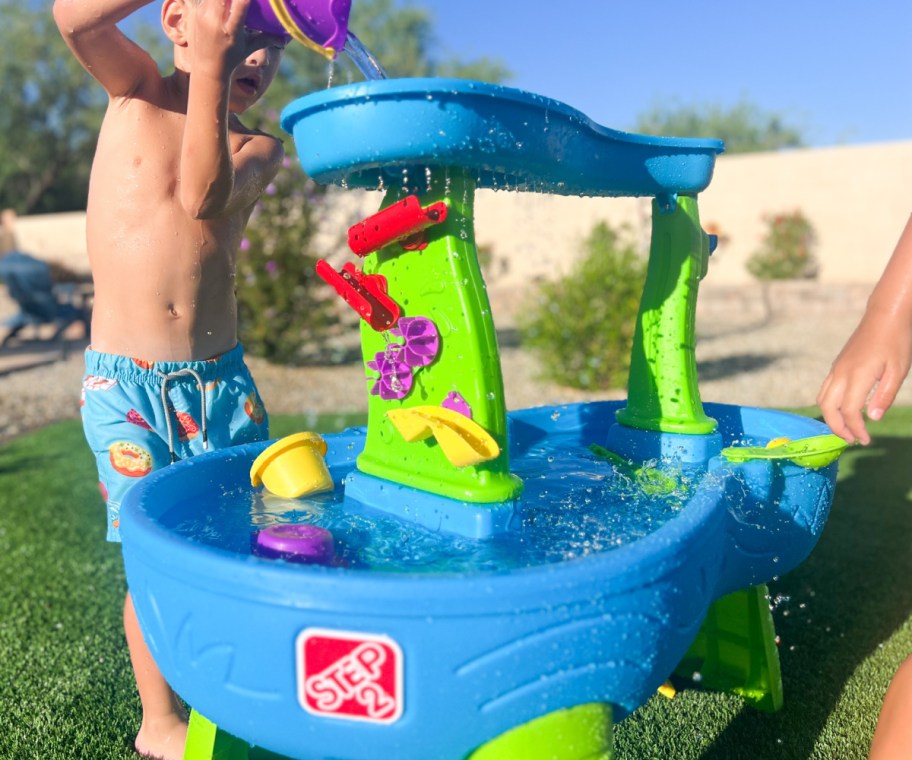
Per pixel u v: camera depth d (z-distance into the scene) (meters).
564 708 1.07
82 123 25.80
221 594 1.07
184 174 1.53
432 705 1.02
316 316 7.62
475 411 1.38
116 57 1.81
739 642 2.00
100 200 1.88
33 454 4.77
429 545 1.36
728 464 1.67
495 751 1.07
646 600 1.09
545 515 1.52
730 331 10.36
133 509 1.32
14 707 2.00
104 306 1.88
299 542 1.28
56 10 1.72
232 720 1.13
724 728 1.87
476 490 1.39
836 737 1.82
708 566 1.28
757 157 14.55
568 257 12.59
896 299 1.14
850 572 2.74
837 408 1.14
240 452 1.77
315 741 1.08
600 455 2.04
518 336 9.91
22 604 2.61
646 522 1.50
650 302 2.04
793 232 14.04
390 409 1.54
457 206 1.39
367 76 1.46
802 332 10.04
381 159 1.29
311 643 1.03
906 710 1.15
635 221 12.16
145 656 1.81
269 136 1.94
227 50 1.39
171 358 1.88
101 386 1.85
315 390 6.72
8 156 25.28
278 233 7.46
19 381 7.47
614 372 6.60
